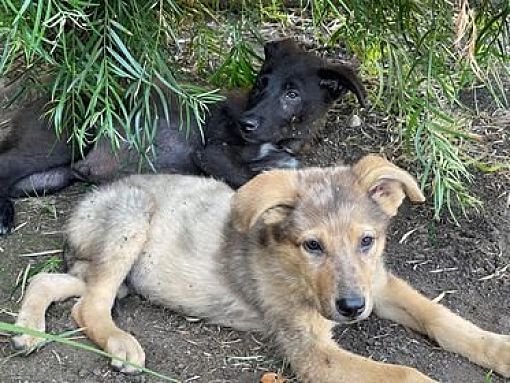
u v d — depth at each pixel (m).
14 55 0.82
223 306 0.80
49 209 0.94
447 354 0.77
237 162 1.00
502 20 0.92
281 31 1.27
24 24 0.72
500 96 1.12
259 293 0.77
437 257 0.89
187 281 0.81
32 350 0.75
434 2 0.92
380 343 0.79
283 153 1.02
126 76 0.81
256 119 0.98
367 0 0.95
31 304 0.78
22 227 0.92
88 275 0.81
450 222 0.93
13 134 0.95
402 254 0.90
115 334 0.76
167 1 0.89
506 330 0.80
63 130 0.93
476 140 1.05
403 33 0.95
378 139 1.06
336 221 0.71
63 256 0.86
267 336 0.78
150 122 0.92
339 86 1.04
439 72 0.96
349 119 1.09
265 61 1.05
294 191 0.73
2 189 0.95
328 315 0.70
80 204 0.85
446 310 0.79
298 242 0.72
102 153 0.96
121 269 0.81
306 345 0.75
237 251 0.79
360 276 0.70
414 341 0.79
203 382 0.74
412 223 0.93
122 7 0.81
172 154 1.00
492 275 0.87
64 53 0.78
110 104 0.83
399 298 0.80
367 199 0.74
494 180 0.99
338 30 1.11
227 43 1.21
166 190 0.85
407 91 0.95
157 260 0.83
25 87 0.90
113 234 0.81
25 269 0.86
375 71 1.10
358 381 0.72
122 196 0.83
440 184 0.90
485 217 0.94
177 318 0.82
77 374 0.74
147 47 0.83
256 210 0.71
